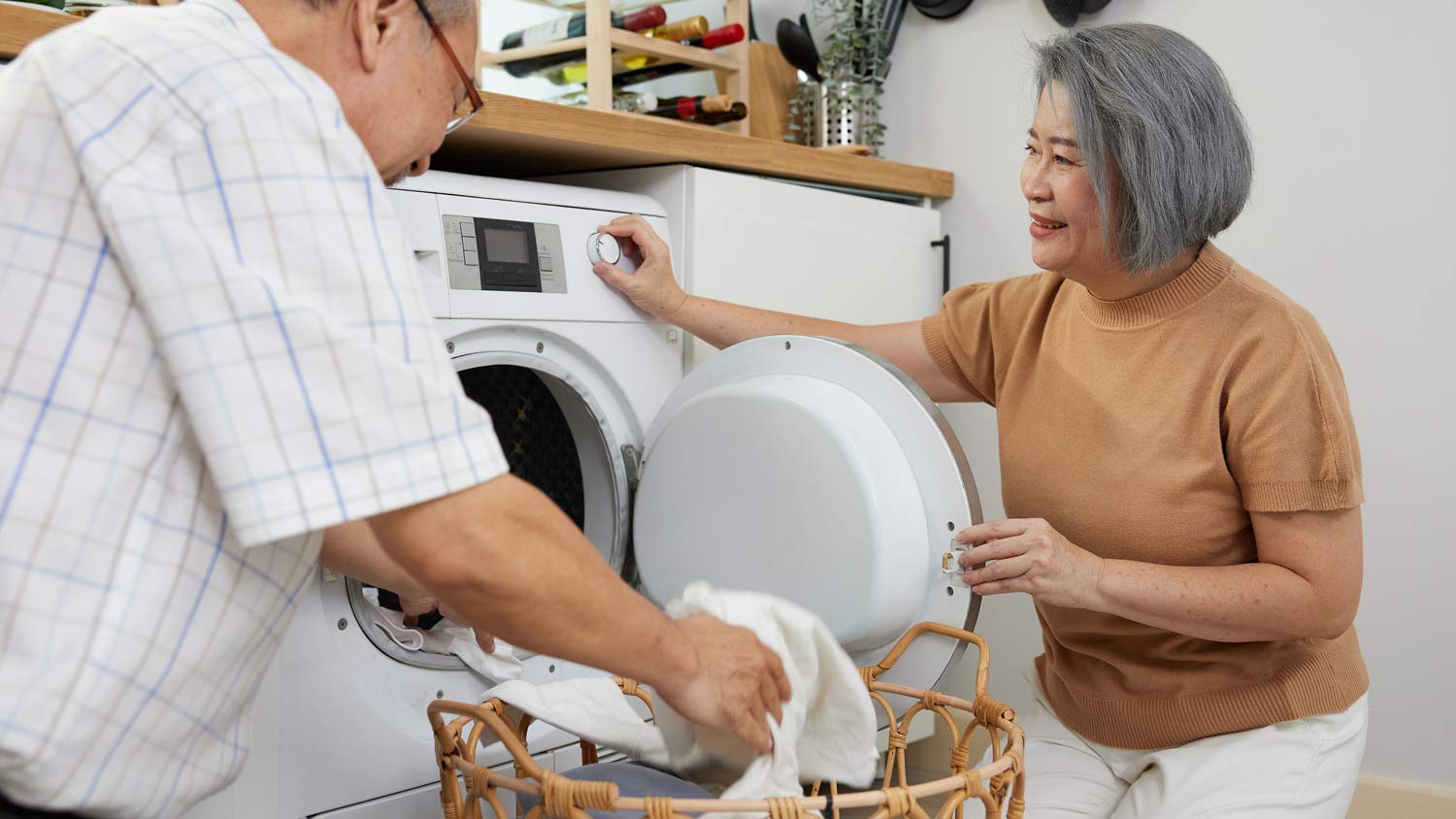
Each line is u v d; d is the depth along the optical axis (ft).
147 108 2.23
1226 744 4.16
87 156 2.20
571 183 6.28
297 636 4.34
